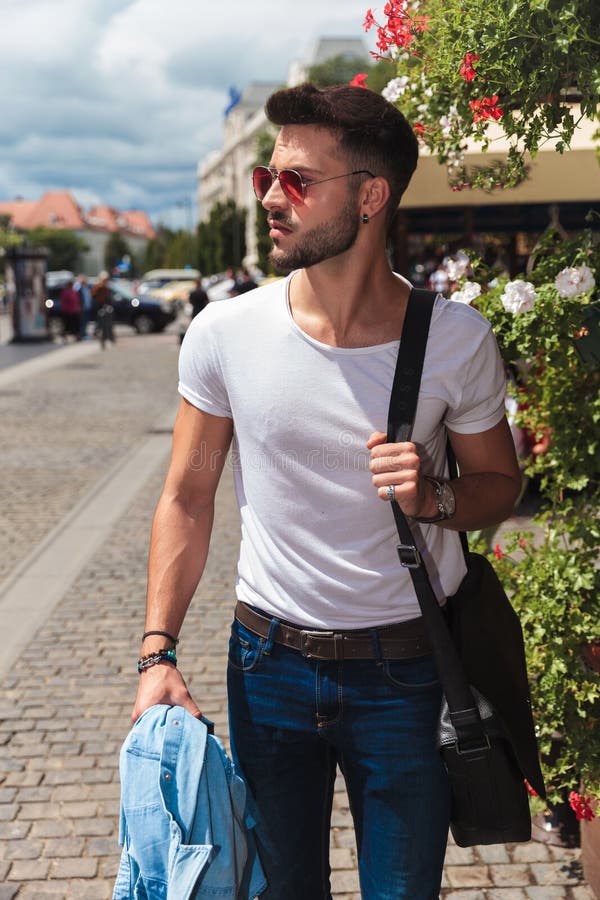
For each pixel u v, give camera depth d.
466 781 1.56
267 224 1.58
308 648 1.60
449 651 1.55
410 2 2.28
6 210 178.50
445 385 1.55
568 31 1.77
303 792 1.68
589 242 2.58
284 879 1.69
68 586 5.77
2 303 60.34
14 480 8.99
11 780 3.46
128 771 1.46
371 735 1.61
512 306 2.57
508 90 1.94
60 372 19.25
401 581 1.59
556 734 2.88
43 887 2.84
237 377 1.60
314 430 1.56
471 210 9.65
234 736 1.71
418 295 1.58
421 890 1.62
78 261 161.25
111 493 8.41
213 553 6.46
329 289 1.56
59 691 4.24
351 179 1.52
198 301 24.20
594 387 2.89
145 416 13.08
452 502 1.55
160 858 1.43
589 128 3.92
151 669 1.58
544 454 3.04
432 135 2.48
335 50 72.25
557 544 2.95
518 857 2.93
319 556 1.59
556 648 2.74
